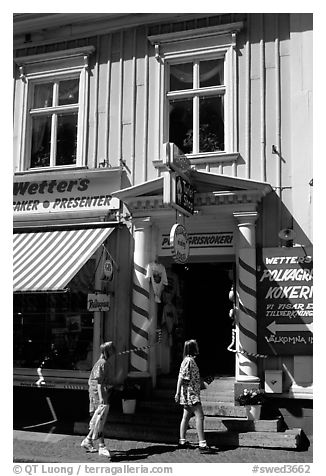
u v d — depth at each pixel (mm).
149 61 12102
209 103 11641
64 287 9930
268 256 10344
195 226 11031
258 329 10219
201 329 12750
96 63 12539
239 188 10297
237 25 11320
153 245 11242
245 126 11094
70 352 11812
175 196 9297
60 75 12859
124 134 12062
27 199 12516
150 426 9672
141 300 10867
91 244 11086
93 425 8734
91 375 9023
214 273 12805
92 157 12273
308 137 10578
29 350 12141
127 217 11648
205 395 10422
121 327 11375
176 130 11805
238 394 9922
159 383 11047
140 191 10820
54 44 13023
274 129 10891
